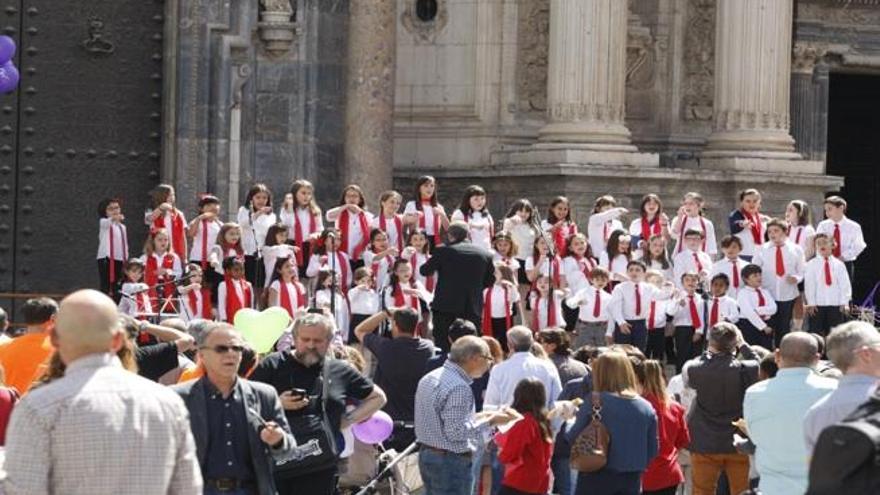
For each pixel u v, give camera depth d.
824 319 53.53
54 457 21.34
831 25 65.44
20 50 57.25
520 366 37.22
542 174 58.25
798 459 29.64
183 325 34.62
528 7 61.38
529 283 52.00
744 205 54.91
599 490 33.53
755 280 52.19
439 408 34.09
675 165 62.12
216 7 57.66
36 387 22.72
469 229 50.50
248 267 51.16
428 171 61.22
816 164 60.81
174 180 57.56
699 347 51.72
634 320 51.12
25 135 57.31
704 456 37.34
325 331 30.75
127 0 57.97
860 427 19.38
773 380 29.88
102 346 21.62
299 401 29.89
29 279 57.38
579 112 58.78
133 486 21.48
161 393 21.78
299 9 58.25
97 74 57.78
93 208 57.88
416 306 49.38
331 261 49.31
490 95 61.22
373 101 58.84
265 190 51.28
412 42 61.84
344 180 58.88
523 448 34.19
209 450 27.11
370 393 31.06
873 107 68.81
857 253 55.03
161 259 49.69
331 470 30.80
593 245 53.69
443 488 34.25
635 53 62.41
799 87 65.25
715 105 61.50
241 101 58.03
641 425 33.47
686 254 53.38
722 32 61.09
